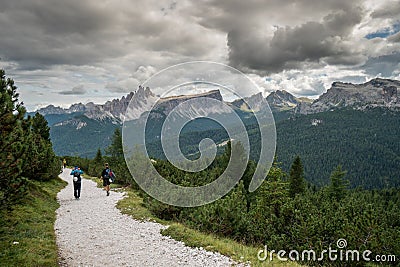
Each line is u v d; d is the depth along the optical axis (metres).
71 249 10.20
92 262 9.12
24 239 10.10
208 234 13.41
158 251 10.39
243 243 13.04
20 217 12.73
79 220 14.54
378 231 13.57
